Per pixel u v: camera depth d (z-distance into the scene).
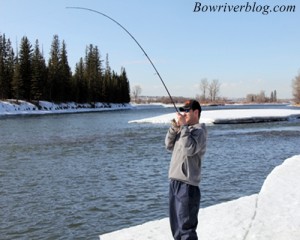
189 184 3.84
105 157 16.53
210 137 24.89
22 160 15.86
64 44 83.38
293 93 116.56
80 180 11.85
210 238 5.34
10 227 7.65
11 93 71.38
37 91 72.69
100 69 99.56
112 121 42.81
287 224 5.67
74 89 86.69
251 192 10.27
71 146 20.50
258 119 38.41
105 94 101.06
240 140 23.08
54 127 34.09
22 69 71.75
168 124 35.97
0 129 31.92
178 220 3.87
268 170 13.41
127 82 115.25
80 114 64.62
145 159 15.89
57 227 7.64
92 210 8.73
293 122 37.44
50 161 15.56
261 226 5.66
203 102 147.75
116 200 9.52
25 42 72.00
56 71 80.62
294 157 11.64
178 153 3.88
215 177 12.20
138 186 10.98
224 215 6.32
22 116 55.97
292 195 7.29
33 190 10.60
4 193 10.30
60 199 9.66
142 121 39.44
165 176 12.35
